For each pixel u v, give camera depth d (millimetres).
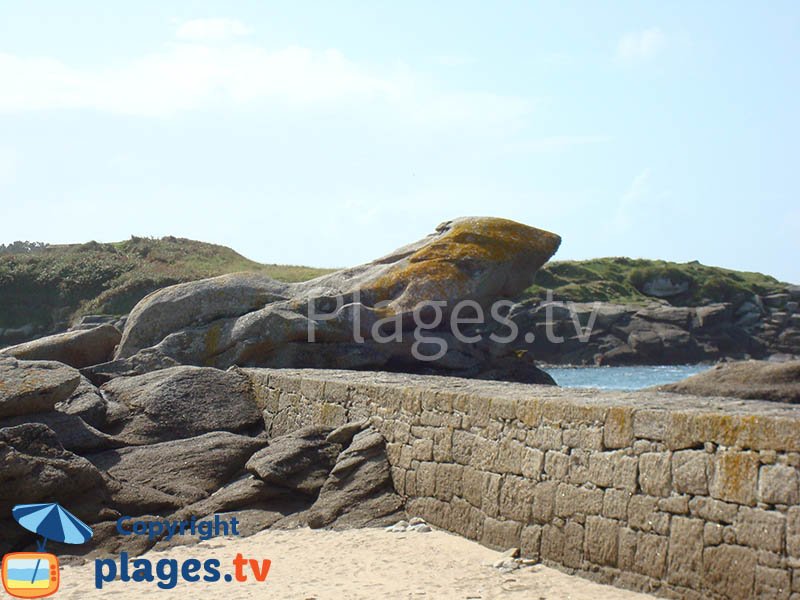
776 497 7676
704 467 8273
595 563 9266
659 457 8703
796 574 7480
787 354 72312
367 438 13164
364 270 23078
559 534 9742
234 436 14797
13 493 11898
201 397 16469
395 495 12570
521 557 10164
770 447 7785
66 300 60656
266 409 16578
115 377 18703
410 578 9734
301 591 9508
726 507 8055
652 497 8719
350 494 12609
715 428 8234
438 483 11836
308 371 17250
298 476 13203
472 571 9844
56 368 14711
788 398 13891
